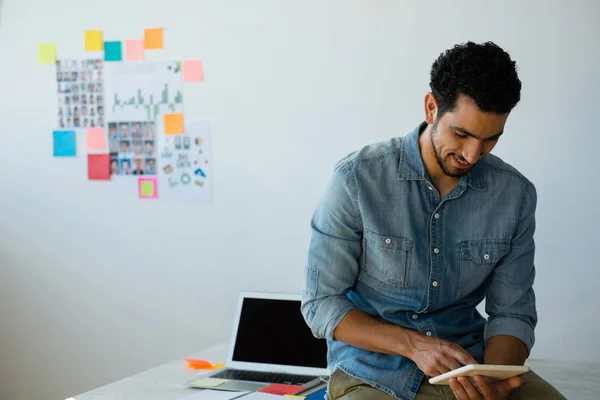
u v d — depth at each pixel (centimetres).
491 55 141
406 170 162
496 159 168
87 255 313
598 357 253
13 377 322
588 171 251
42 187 316
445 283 163
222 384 219
